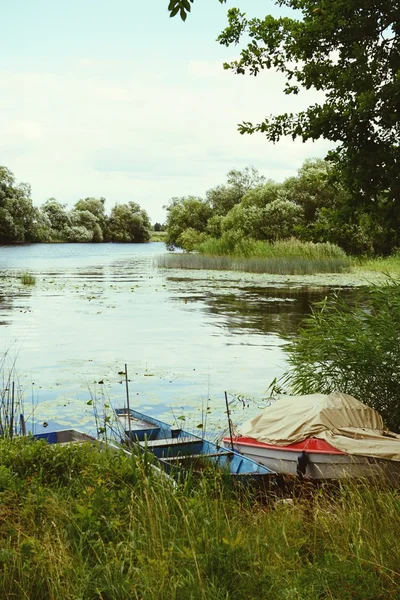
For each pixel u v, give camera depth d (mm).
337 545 4664
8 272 41938
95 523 4723
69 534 4602
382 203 7367
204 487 5598
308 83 7613
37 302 24625
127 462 5930
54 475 5727
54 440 8281
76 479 5598
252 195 58500
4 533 4676
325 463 6828
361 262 43219
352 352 8828
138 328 18406
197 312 21953
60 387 11461
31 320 19797
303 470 6887
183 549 4289
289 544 4727
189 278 37438
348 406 7410
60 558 4145
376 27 6934
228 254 52438
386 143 6879
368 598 4078
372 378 8797
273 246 47094
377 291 9602
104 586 3967
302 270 40375
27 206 98312
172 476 6062
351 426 7242
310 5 7453
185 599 3916
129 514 4926
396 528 4863
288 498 6504
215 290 29781
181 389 11430
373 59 7133
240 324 19328
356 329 9102
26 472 5711
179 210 75562
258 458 7434
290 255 44469
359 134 6918
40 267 47875
